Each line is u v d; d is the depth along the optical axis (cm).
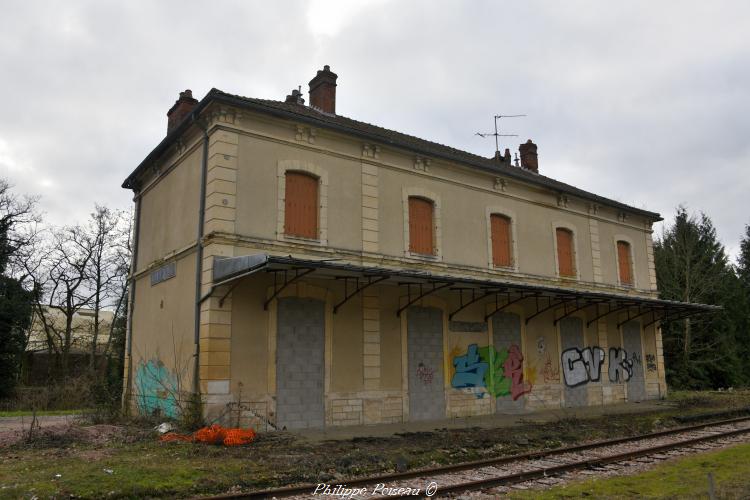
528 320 1916
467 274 1748
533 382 1884
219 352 1248
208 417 1212
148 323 1627
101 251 3231
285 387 1331
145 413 1535
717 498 694
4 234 2881
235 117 1363
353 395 1438
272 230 1377
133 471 824
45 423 1522
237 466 874
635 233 2470
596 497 723
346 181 1530
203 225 1345
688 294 3192
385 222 1595
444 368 1647
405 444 1109
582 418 1622
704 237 3453
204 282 1300
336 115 1938
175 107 1794
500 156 2706
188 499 714
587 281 2162
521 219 1977
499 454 1070
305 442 1123
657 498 707
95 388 2138
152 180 1750
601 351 2162
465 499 730
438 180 1747
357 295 1492
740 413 1773
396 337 1556
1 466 871
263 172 1390
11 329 2803
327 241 1459
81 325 3528
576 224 2184
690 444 1152
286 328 1359
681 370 3225
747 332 3406
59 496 701
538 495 739
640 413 1756
